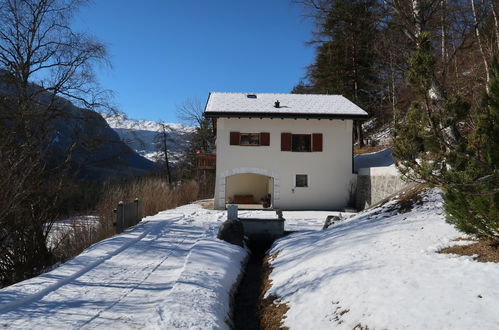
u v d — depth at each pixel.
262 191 24.58
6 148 9.59
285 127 20.45
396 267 5.28
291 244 9.70
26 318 4.75
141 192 18.86
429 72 4.50
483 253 5.23
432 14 11.88
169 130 36.25
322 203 20.30
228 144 20.20
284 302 5.77
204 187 31.56
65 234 12.27
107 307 5.19
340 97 23.50
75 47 13.29
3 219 8.95
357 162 25.31
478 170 4.95
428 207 9.25
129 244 9.71
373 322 3.82
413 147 4.86
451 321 3.34
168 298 5.38
